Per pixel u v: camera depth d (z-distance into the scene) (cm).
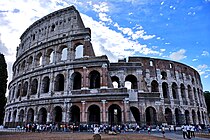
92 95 5072
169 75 7219
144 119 5266
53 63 5941
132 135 3616
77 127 4797
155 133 4388
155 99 5488
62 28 6303
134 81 6194
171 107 6700
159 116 5341
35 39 6969
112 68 5912
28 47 7244
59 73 5719
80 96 5162
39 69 6100
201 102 8288
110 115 5575
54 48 6169
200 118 7712
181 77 7562
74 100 5194
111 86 5394
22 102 6225
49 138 2894
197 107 7706
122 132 4497
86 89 5212
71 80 5491
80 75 5956
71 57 5756
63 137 3055
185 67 7931
